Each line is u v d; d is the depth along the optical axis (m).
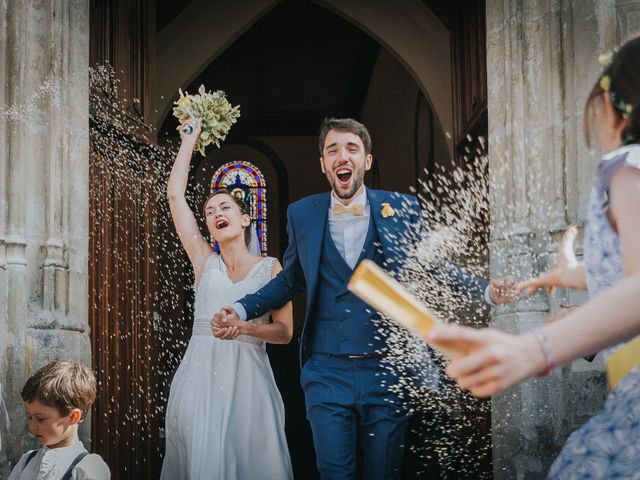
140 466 8.32
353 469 4.52
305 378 4.63
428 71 12.27
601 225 1.77
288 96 19.19
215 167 20.23
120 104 8.42
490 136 6.24
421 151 14.16
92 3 7.80
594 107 1.79
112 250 7.82
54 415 3.50
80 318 6.06
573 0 5.84
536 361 1.36
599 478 1.65
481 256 6.99
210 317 5.38
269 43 17.17
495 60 6.24
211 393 5.28
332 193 4.74
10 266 5.62
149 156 9.09
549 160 5.86
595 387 5.35
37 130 5.96
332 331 4.60
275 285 4.98
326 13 16.00
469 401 7.32
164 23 12.52
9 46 5.82
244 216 5.59
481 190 7.47
